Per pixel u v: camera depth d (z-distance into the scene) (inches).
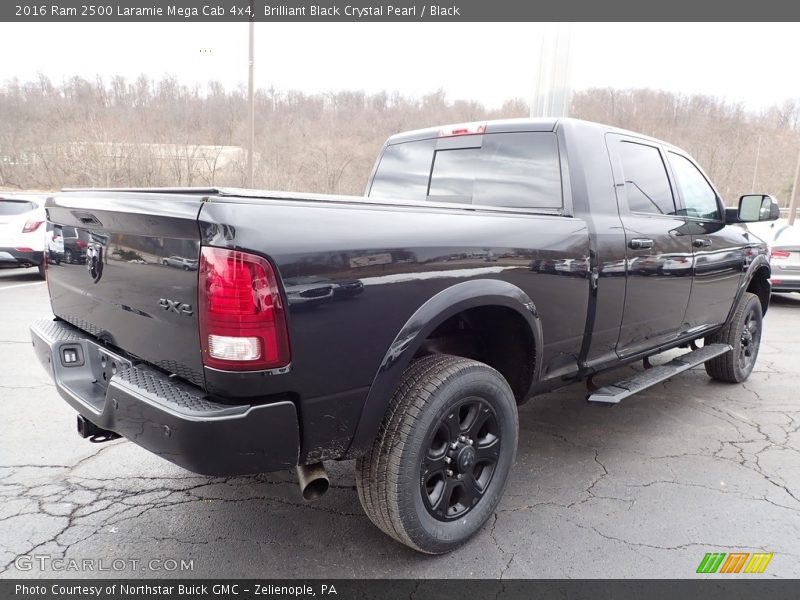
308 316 74.0
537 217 109.4
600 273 120.6
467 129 138.4
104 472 123.5
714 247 164.6
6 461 127.3
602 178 127.2
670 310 148.6
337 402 79.6
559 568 94.7
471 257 94.1
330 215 78.3
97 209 86.7
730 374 193.6
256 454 73.3
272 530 103.8
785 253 362.0
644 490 122.0
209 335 70.8
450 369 91.4
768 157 1877.5
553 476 128.0
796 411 173.6
